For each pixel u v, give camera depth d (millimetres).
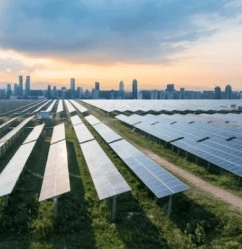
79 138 47031
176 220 21938
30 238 20375
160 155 39938
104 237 20219
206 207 22875
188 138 42344
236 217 21094
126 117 71875
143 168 28219
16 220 22172
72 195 27297
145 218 22484
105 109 102438
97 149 36656
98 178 26234
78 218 22609
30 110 119438
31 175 33469
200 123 54562
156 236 20047
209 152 34188
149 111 94500
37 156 41812
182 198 24438
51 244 19453
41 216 22984
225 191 26484
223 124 58188
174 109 101188
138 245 19109
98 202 25531
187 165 34688
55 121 80625
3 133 61688
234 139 38969
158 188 23062
